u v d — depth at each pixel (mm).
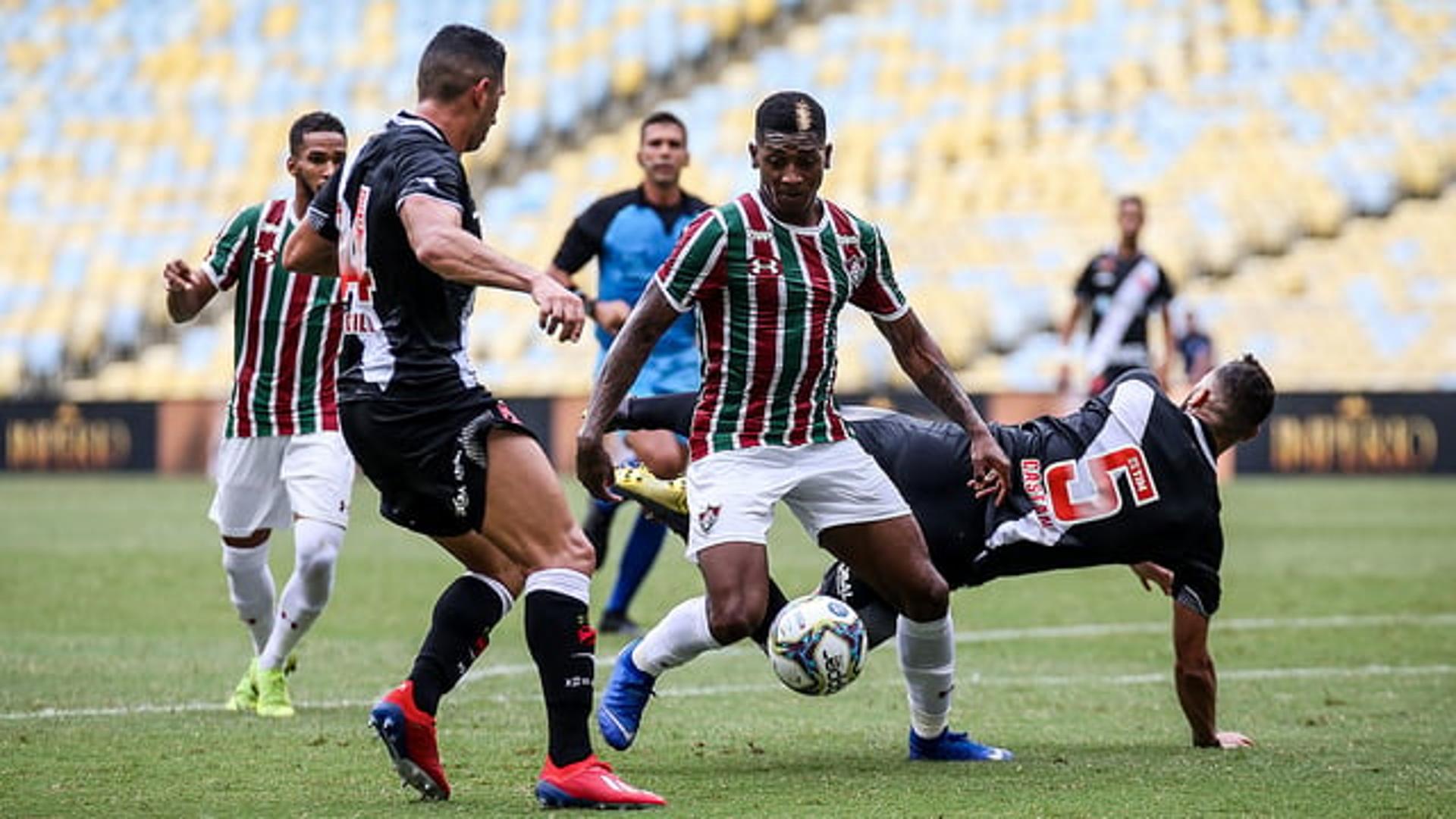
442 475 19062
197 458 93875
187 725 25609
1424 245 97375
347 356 19578
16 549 55750
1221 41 106438
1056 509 23062
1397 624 39156
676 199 38625
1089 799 19562
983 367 93188
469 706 28062
